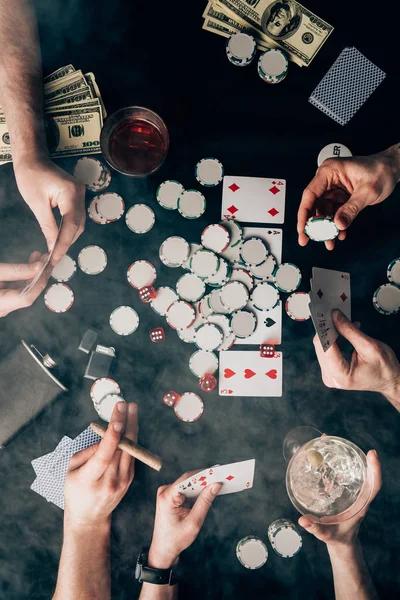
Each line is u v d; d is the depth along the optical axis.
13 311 0.93
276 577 0.92
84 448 0.91
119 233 0.94
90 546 0.86
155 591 0.87
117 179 0.95
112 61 0.94
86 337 0.92
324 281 0.85
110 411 0.92
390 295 0.94
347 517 0.81
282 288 0.94
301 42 0.94
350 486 0.83
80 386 0.92
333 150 0.94
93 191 0.94
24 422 0.89
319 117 0.95
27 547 0.91
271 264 0.94
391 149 0.90
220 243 0.93
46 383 0.88
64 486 0.86
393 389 0.89
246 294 0.93
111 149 0.90
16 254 0.95
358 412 0.93
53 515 0.91
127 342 0.93
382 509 0.93
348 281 0.90
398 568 0.92
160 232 0.94
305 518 0.81
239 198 0.94
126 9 0.95
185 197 0.94
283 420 0.93
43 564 0.91
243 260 0.94
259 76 0.94
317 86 0.94
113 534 0.91
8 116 0.88
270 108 0.94
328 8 0.95
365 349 0.85
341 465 0.83
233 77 0.95
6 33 0.88
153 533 0.90
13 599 0.91
